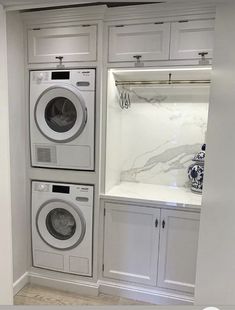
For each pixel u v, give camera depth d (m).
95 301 2.21
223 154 1.01
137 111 2.59
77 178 2.20
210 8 1.79
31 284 2.42
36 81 2.18
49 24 2.08
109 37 2.01
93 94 2.07
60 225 2.43
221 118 1.04
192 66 1.90
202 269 1.25
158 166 2.60
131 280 2.24
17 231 2.27
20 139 2.24
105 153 2.16
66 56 2.09
